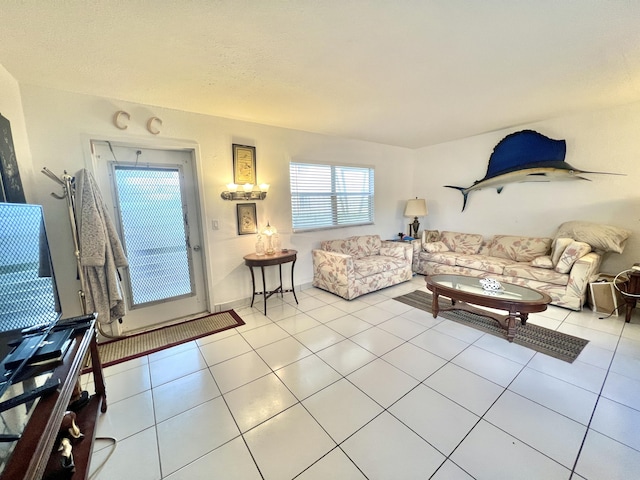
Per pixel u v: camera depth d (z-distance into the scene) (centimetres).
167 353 239
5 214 104
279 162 363
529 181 392
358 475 128
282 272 381
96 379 171
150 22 145
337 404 174
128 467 135
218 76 211
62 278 238
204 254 319
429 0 135
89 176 228
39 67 188
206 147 303
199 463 137
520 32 164
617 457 134
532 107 308
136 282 285
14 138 196
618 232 305
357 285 361
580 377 194
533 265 341
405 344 245
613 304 289
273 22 149
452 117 337
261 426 159
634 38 172
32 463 73
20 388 102
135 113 260
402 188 535
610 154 322
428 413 165
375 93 254
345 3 136
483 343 244
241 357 230
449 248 468
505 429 152
